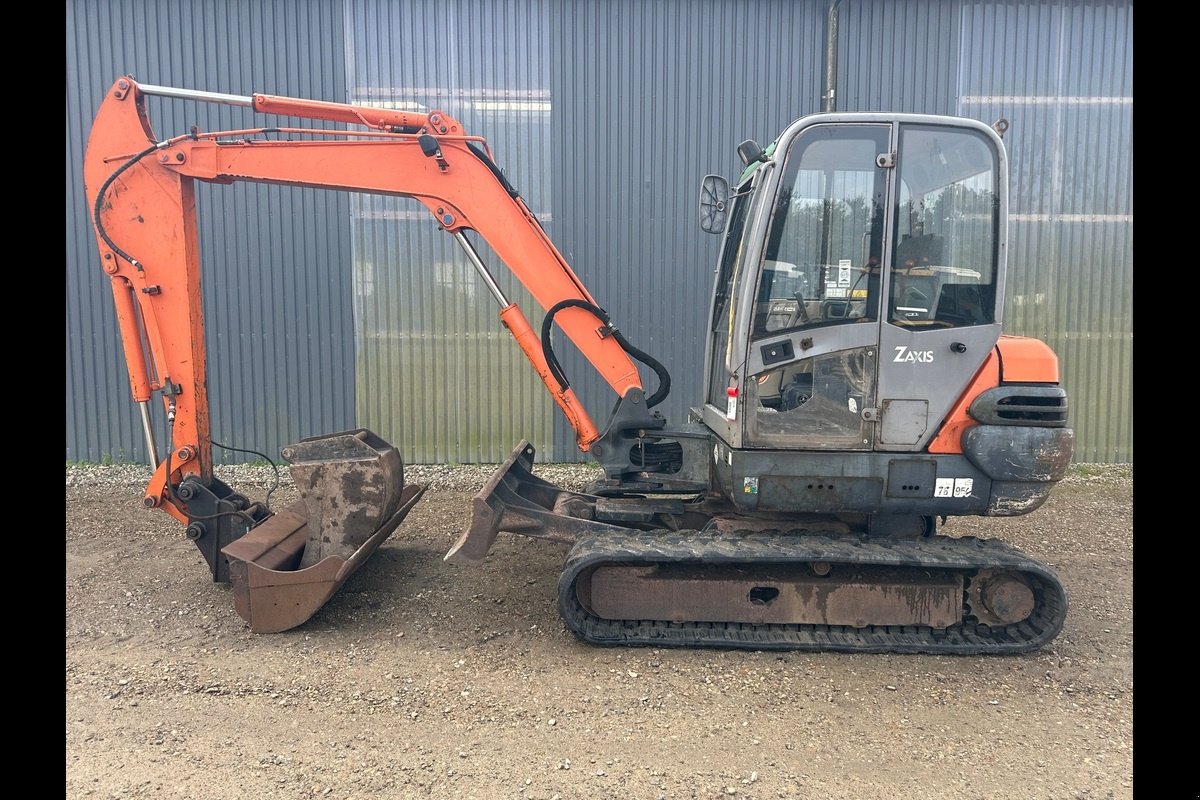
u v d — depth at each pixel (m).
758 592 3.60
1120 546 5.18
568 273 4.13
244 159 3.90
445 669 3.31
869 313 3.47
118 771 2.53
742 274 3.62
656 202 7.12
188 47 6.94
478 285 7.21
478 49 6.96
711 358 4.32
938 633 3.51
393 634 3.68
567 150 7.06
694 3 6.92
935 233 3.45
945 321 3.46
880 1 6.93
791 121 7.06
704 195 4.20
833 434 3.53
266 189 7.07
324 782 2.49
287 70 6.97
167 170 3.85
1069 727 2.89
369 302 7.21
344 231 7.12
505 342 7.28
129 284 3.92
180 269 3.90
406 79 6.99
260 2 6.88
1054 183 7.24
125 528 5.41
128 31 6.91
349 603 4.06
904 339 3.45
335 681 3.19
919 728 2.87
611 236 7.15
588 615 3.60
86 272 7.17
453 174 4.03
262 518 4.30
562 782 2.50
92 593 4.19
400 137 3.96
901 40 6.99
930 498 3.51
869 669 3.33
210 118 7.02
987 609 3.48
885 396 3.47
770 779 2.53
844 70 7.02
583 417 4.21
